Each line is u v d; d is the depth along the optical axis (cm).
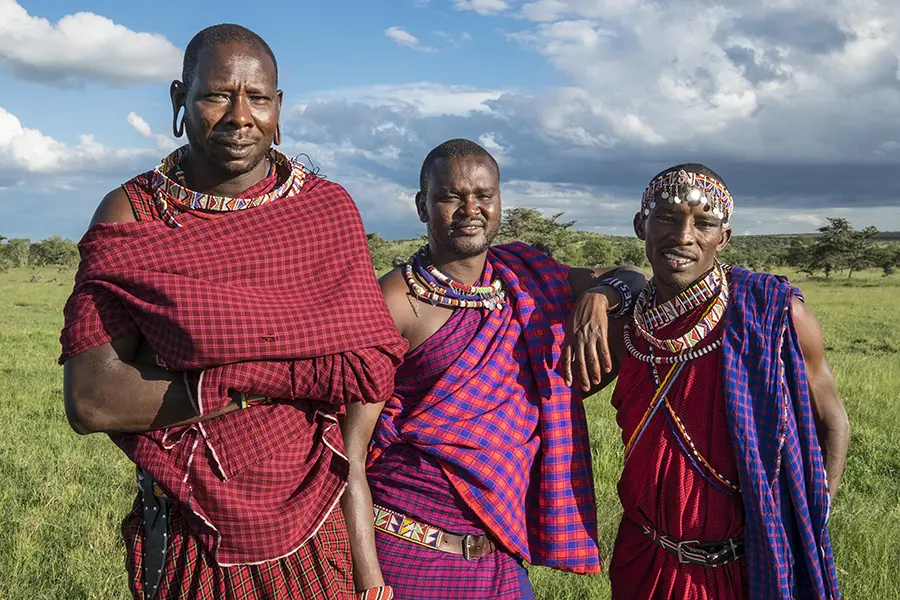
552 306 311
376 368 244
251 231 235
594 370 286
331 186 258
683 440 278
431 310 303
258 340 225
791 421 270
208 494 229
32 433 835
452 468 287
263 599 238
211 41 233
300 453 242
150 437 231
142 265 224
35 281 4800
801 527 268
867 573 483
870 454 763
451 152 298
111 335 226
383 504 294
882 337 1925
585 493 302
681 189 274
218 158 234
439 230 298
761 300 276
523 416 298
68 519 577
